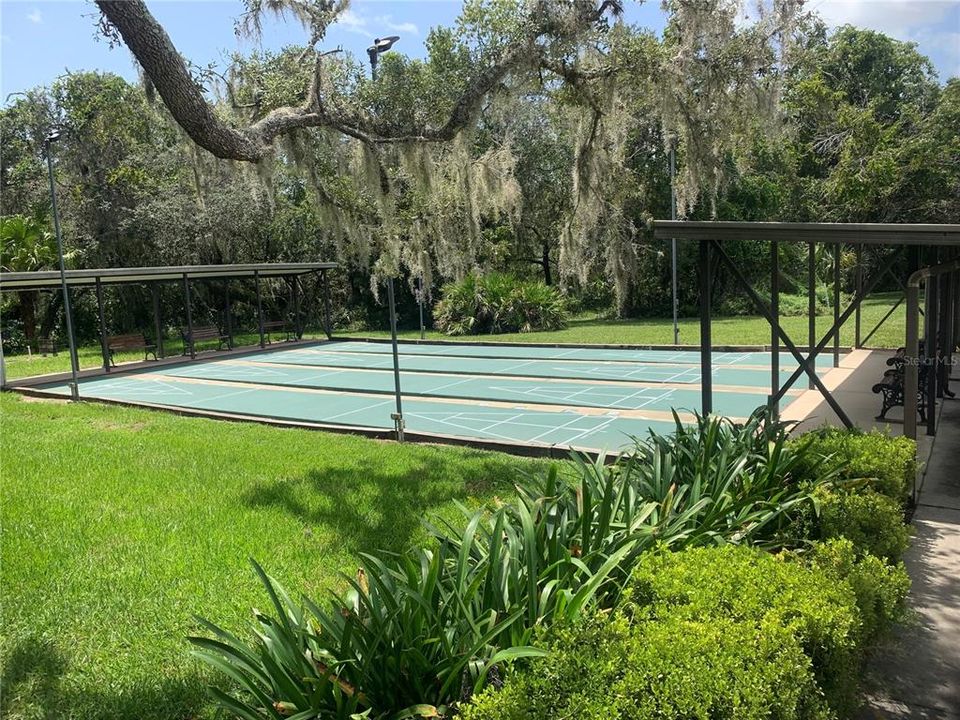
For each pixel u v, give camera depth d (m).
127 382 16.67
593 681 2.27
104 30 4.75
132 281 20.17
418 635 2.71
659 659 2.31
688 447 5.20
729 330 22.06
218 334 23.30
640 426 9.85
